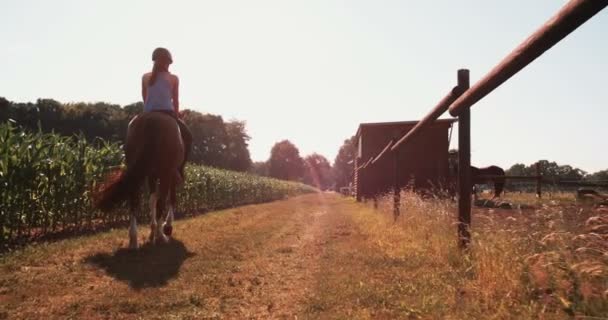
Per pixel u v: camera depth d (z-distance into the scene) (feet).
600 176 38.86
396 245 20.18
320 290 12.55
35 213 23.40
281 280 14.42
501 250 12.00
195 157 253.24
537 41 9.44
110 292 12.50
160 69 21.58
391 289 12.23
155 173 20.83
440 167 74.13
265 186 100.68
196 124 264.52
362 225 31.19
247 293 12.76
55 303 11.53
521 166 60.70
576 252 9.98
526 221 13.38
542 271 10.64
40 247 19.17
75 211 26.35
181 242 22.25
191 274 14.94
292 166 451.94
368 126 81.25
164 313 10.82
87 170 27.32
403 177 74.95
